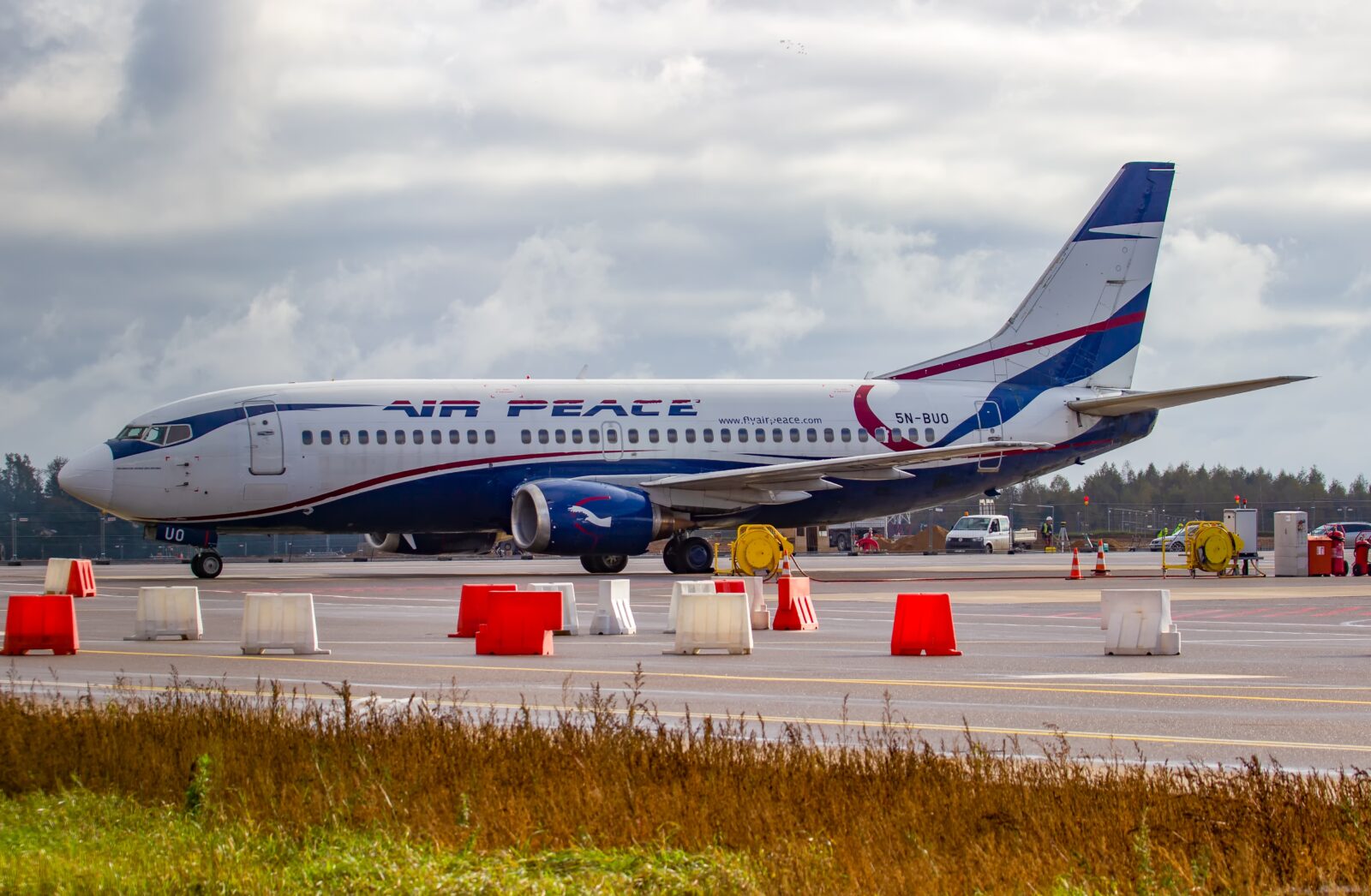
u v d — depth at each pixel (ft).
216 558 470.80
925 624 224.12
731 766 111.04
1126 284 526.16
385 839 96.27
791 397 489.67
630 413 471.62
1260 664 211.20
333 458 446.19
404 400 456.04
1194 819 93.50
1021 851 88.43
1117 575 511.81
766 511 489.26
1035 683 186.29
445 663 212.64
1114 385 526.16
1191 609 332.80
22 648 229.04
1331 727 147.43
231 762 116.98
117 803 110.01
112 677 196.95
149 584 448.24
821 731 134.72
